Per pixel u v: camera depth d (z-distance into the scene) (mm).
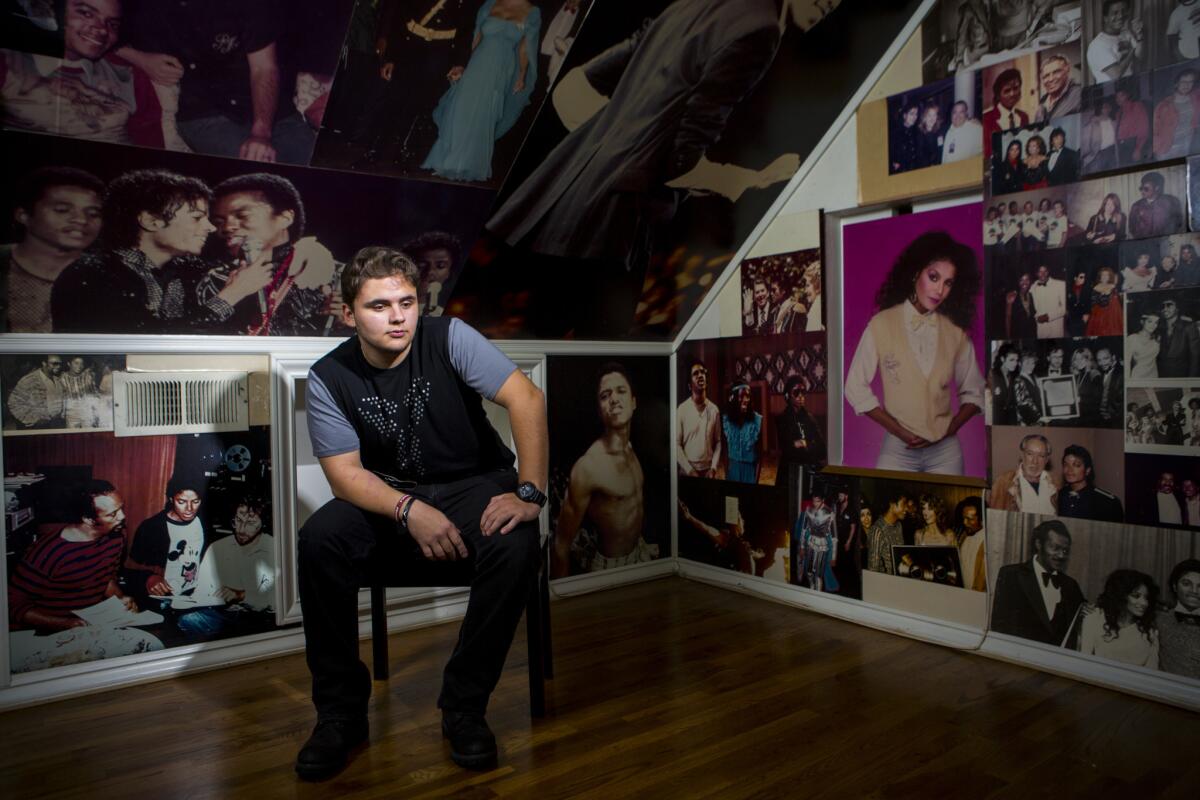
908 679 2455
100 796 1803
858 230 3084
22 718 2273
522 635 2936
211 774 1904
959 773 1851
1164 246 2217
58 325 2379
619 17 2295
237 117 2119
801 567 3273
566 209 2875
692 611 3234
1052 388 2477
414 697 2355
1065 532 2455
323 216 2502
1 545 2324
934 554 2811
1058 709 2213
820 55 2730
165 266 2389
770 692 2355
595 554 3596
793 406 3279
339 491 2029
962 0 2639
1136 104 2258
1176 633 2227
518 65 2305
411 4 2018
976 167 2637
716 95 2699
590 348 3551
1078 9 2369
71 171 2061
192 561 2641
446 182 2566
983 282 2664
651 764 1911
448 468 2146
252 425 2742
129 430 2527
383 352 2023
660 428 3822
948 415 2816
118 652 2525
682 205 3121
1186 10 2154
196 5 1846
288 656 2801
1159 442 2246
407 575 2074
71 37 1806
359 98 2195
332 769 1876
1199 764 1883
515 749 2002
